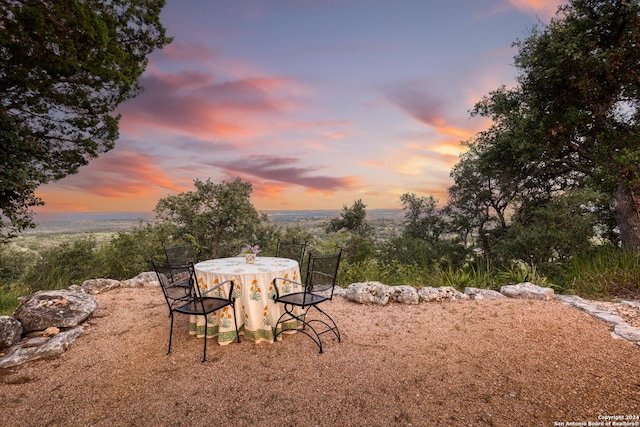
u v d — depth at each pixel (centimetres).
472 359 309
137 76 1134
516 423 215
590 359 298
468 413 227
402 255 1284
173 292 368
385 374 286
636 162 775
